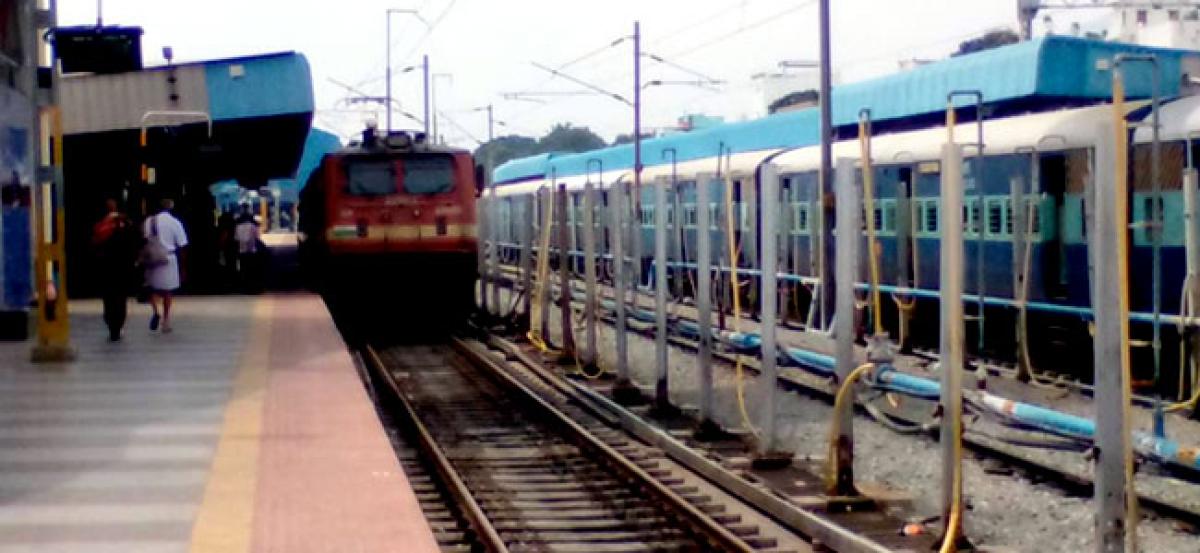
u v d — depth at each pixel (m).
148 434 11.38
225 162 38.91
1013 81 19.44
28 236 18.88
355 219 24.88
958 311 9.16
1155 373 12.72
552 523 10.45
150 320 22.20
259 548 7.68
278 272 41.19
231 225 31.02
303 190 35.44
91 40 25.78
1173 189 15.33
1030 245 16.73
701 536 9.91
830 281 20.91
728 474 11.58
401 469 9.96
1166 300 15.53
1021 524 10.42
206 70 26.73
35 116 16.41
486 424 15.48
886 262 21.22
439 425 15.45
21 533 8.03
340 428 11.69
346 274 24.92
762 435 12.53
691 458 12.52
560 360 20.45
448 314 26.62
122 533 8.02
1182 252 15.23
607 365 20.47
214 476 9.69
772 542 9.70
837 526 9.67
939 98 21.64
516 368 20.61
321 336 19.59
